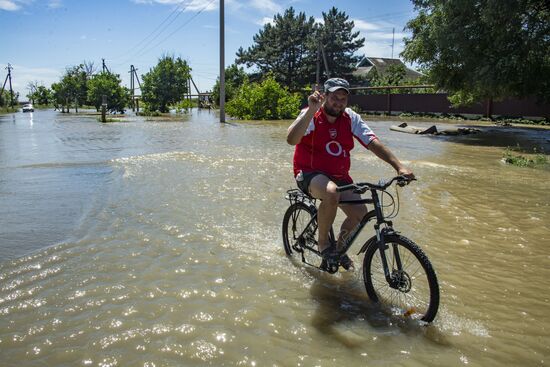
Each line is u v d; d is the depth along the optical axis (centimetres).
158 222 565
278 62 5822
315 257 462
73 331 317
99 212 605
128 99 4144
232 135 1680
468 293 388
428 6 1838
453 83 1888
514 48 1506
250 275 417
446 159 1109
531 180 851
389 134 1766
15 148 1291
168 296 371
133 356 288
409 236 527
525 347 309
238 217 592
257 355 292
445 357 295
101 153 1162
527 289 398
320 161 408
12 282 392
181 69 3922
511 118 2461
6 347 297
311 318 342
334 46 5175
